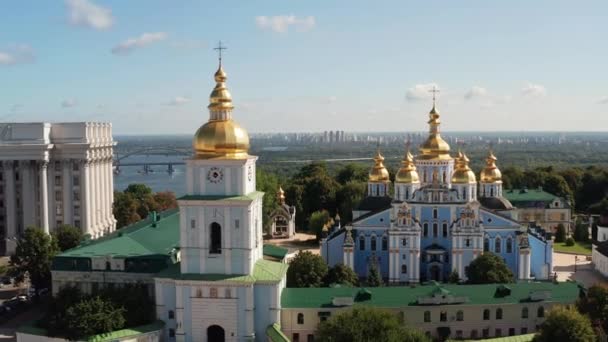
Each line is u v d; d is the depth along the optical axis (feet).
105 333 317.63
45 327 331.98
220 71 342.44
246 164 335.06
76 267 367.66
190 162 333.21
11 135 636.48
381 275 520.01
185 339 334.44
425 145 563.48
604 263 540.11
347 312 301.84
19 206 650.02
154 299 358.43
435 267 512.63
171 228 431.02
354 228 526.98
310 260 415.85
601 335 305.12
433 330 354.13
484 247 508.94
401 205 504.02
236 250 332.39
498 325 358.84
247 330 331.16
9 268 490.08
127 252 369.91
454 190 514.27
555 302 360.07
